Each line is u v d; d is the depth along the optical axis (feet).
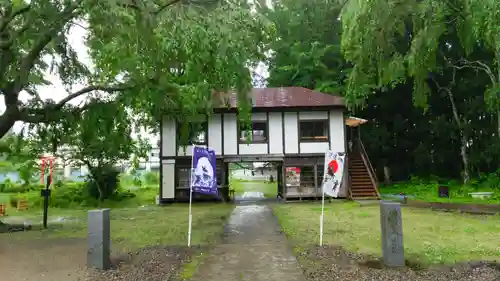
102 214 23.52
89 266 23.34
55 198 70.23
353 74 39.17
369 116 99.96
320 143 70.08
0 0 32.60
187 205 65.57
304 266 22.98
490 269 22.03
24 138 46.29
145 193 87.66
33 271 23.29
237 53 29.32
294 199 69.15
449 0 32.76
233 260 24.68
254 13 28.81
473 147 89.51
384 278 20.43
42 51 42.29
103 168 72.90
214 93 46.60
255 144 70.18
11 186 86.58
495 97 53.78
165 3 28.04
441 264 23.26
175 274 21.80
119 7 26.53
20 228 40.86
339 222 40.40
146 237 33.96
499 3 25.36
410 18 40.22
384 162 97.50
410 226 36.88
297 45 101.71
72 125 43.32
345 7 35.65
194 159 30.55
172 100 43.09
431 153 94.22
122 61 35.19
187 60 30.71
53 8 32.78
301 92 77.87
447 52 83.71
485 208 47.42
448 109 93.86
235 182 140.87
